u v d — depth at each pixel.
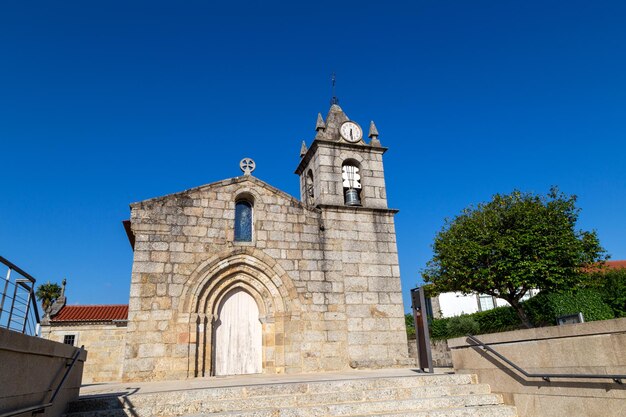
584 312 19.53
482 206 24.03
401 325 17.72
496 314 25.55
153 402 8.73
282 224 17.78
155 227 16.17
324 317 17.05
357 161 19.94
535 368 8.66
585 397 7.67
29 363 6.30
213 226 16.89
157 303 15.38
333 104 21.20
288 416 8.47
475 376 10.47
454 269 23.22
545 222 21.73
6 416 5.30
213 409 8.70
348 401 9.39
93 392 10.45
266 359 16.22
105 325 27.95
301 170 21.92
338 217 18.56
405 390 9.71
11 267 6.61
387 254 18.61
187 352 15.12
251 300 17.06
